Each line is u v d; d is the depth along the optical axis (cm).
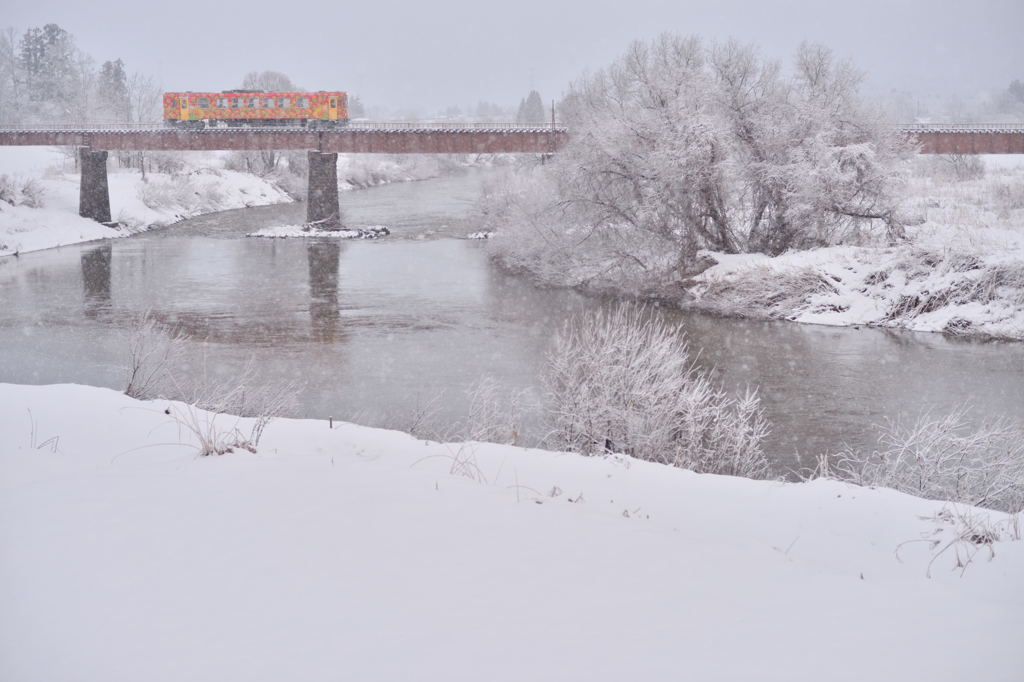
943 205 4831
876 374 2555
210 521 540
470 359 2722
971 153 5647
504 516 593
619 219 4197
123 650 350
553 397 1611
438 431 1554
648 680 337
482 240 6012
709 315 3556
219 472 698
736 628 403
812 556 689
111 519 539
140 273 4606
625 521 620
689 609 426
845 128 3953
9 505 574
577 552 514
